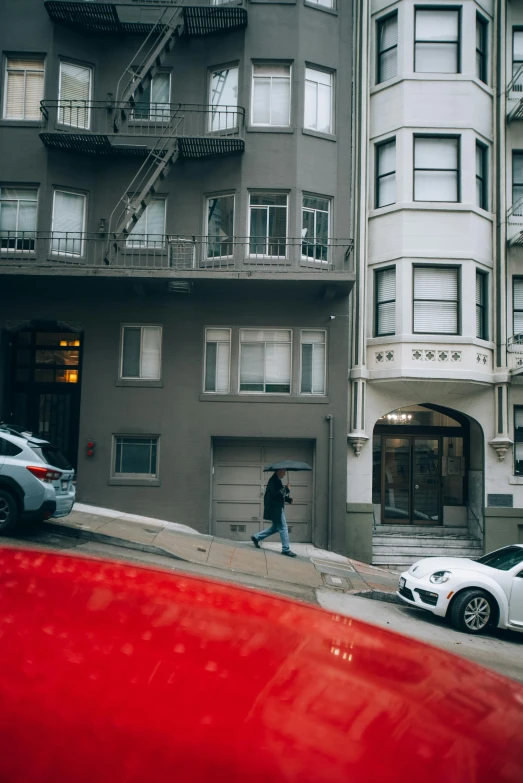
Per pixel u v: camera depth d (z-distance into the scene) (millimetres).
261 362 14391
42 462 9727
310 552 13500
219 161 14500
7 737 744
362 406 14742
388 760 849
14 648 988
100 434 13906
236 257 14156
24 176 14031
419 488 16000
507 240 15352
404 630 8312
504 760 916
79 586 1393
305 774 773
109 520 12359
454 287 14844
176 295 14273
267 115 14633
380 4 15594
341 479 14102
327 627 1481
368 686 1106
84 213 14500
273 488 12766
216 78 14906
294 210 14266
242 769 759
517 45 15773
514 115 15219
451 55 15180
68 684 892
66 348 15180
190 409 14047
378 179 15516
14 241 14016
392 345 14719
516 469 15219
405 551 14766
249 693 974
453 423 16125
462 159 14945
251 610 1487
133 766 726
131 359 14266
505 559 9461
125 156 14516
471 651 7684
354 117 15727
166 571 1761
